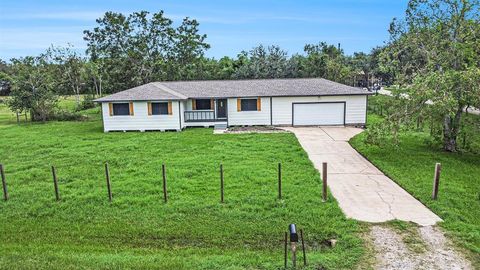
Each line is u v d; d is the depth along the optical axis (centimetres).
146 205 1020
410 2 1694
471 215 917
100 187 1180
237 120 2625
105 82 4616
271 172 1313
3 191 1141
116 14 4522
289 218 914
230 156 1594
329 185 1180
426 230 827
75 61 4350
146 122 2464
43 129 2619
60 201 1066
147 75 4456
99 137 2212
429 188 1115
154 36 4706
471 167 1409
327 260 695
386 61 1866
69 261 711
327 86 2692
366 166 1436
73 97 5691
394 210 952
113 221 929
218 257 722
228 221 910
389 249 742
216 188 1143
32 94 3052
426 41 1700
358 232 824
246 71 4859
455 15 1584
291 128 2509
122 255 745
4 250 776
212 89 2738
